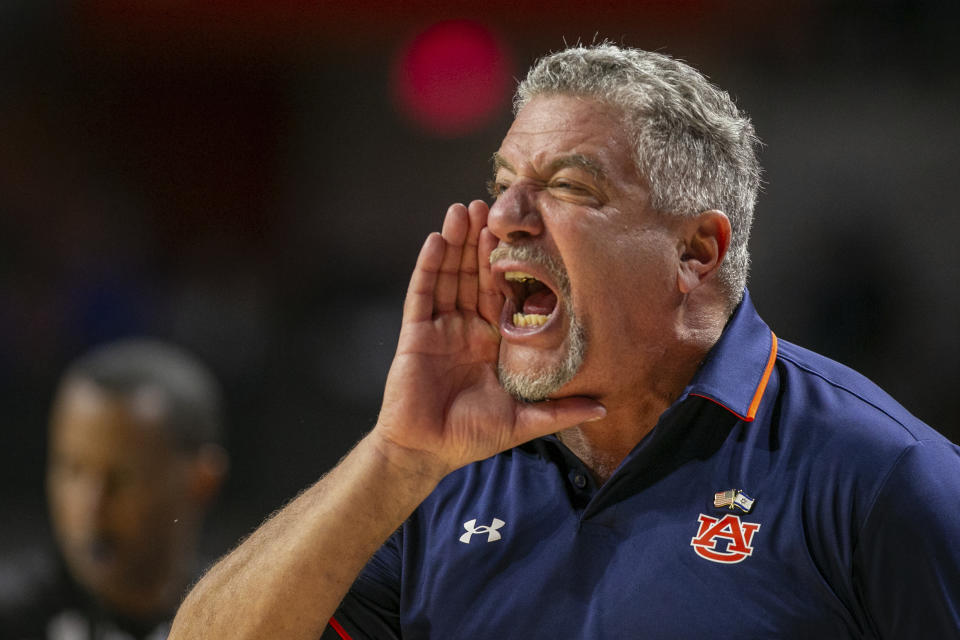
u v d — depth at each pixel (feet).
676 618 17.85
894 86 67.21
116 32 87.35
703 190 19.30
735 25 70.64
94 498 28.63
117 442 28.55
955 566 16.62
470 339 19.62
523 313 19.61
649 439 18.80
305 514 19.76
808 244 66.90
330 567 19.25
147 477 28.76
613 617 18.31
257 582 19.42
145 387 29.07
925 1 66.69
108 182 87.25
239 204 84.33
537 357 18.72
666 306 19.04
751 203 20.65
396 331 77.92
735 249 20.13
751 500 18.22
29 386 78.84
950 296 64.39
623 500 19.06
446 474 19.57
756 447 18.70
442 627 19.83
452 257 19.65
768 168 68.49
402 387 19.20
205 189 84.99
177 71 86.17
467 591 19.71
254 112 85.40
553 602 18.93
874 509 17.17
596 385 19.06
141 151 86.99
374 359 76.59
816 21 68.74
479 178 80.12
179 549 29.43
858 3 67.87
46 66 90.27
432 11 80.18
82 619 29.76
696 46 71.82
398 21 81.41
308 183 83.41
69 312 82.43
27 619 29.63
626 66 19.06
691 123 19.15
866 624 17.38
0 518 70.69
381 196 81.76
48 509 72.08
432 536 20.59
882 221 66.18
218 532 66.13
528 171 18.81
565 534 19.40
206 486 29.91
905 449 17.52
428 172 81.20
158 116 86.74
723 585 17.81
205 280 83.66
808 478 17.97
